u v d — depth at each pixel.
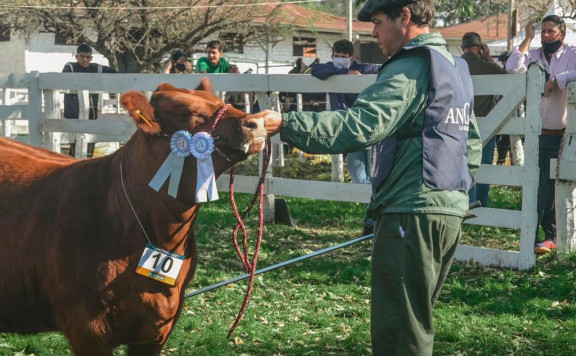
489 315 6.01
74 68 13.16
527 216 7.25
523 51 8.78
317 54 34.91
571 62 8.18
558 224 7.43
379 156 3.55
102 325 3.45
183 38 21.75
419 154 3.44
